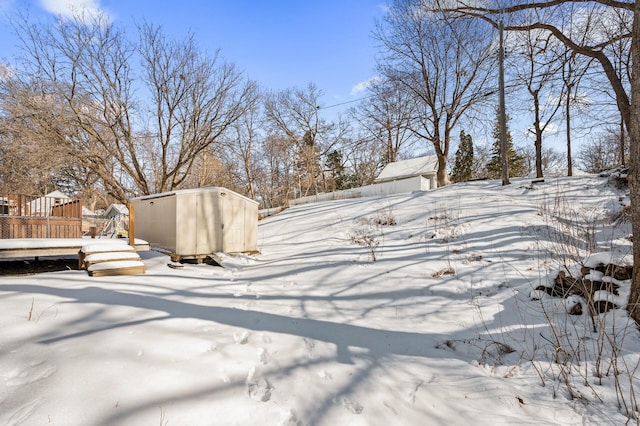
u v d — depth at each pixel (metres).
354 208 12.44
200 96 17.11
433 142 19.66
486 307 4.22
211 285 5.20
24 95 13.02
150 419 1.81
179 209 7.39
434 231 8.09
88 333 2.72
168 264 6.77
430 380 2.69
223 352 2.71
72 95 14.19
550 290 4.23
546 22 12.32
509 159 34.25
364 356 3.01
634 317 3.21
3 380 2.00
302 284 5.51
